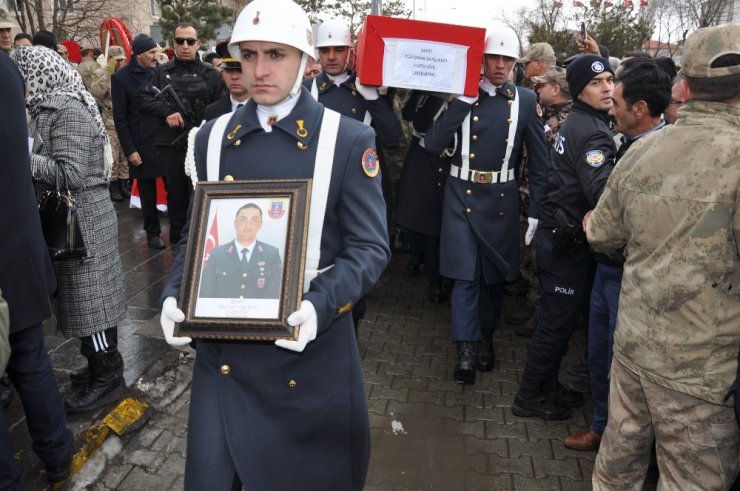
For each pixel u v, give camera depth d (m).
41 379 2.46
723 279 1.84
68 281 3.03
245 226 1.68
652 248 1.98
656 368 1.97
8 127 2.21
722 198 1.81
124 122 5.67
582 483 2.92
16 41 6.46
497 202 3.78
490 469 3.02
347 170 1.80
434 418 3.44
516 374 3.96
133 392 3.31
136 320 4.22
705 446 1.94
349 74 4.13
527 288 5.18
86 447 2.86
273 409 1.84
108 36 9.80
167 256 5.58
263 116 1.83
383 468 3.01
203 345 1.91
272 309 1.61
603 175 2.88
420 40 3.48
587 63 2.98
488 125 3.72
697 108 1.89
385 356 4.14
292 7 1.74
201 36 17.17
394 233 5.58
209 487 1.78
